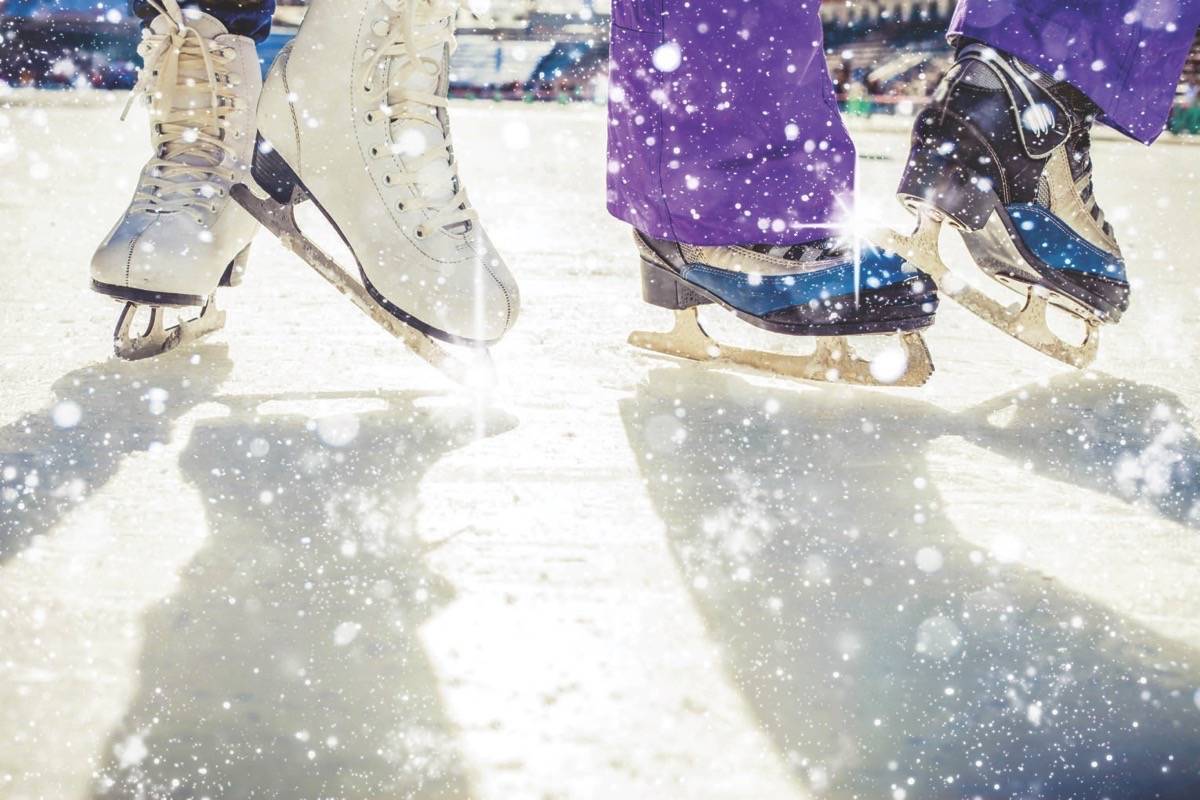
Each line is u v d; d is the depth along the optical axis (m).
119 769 0.59
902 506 0.98
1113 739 0.63
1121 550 0.90
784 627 0.75
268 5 1.52
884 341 1.62
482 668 0.69
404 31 1.22
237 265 1.48
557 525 0.92
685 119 1.28
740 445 1.13
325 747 0.61
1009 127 1.28
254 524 0.90
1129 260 2.41
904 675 0.70
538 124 7.50
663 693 0.67
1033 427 1.22
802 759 0.61
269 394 1.25
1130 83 1.30
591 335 1.56
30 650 0.70
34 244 2.14
